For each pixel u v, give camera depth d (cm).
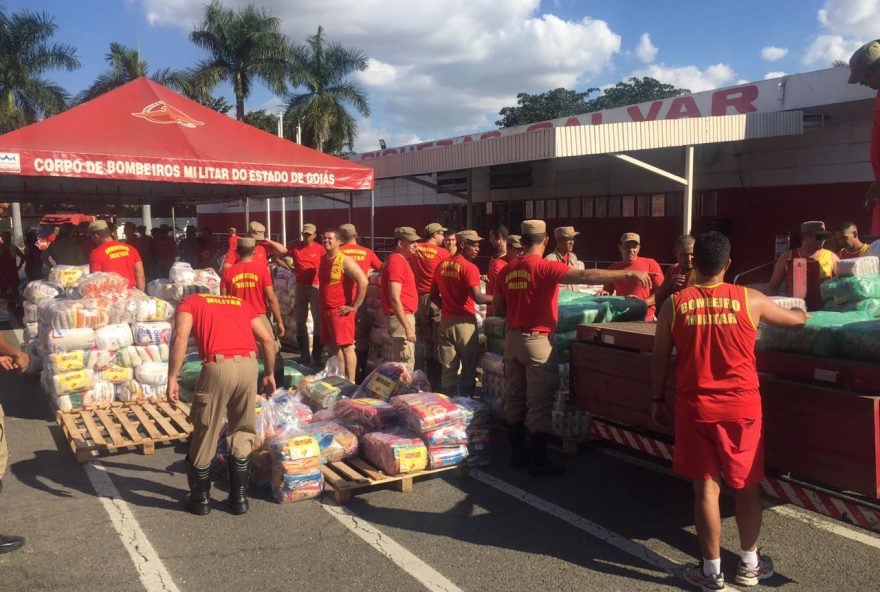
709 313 359
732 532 438
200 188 1530
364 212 2739
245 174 955
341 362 769
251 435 485
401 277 726
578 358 516
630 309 616
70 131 896
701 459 364
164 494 511
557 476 548
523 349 534
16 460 582
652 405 424
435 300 780
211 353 462
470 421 554
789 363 378
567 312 589
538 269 525
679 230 1534
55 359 666
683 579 383
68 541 432
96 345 687
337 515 474
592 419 518
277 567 400
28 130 873
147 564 403
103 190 1505
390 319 751
